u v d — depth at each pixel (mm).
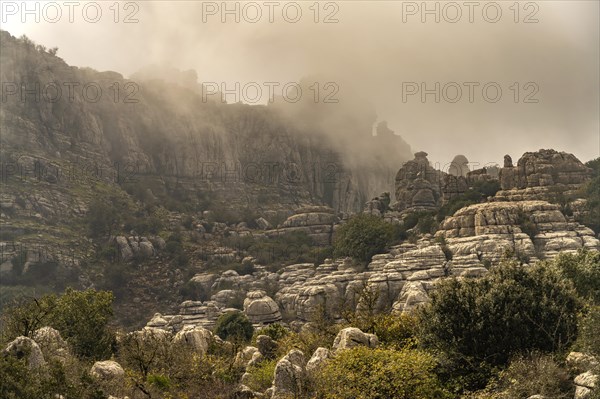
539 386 31531
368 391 33938
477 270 121750
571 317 37375
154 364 42906
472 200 168375
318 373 35812
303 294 128500
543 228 137875
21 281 177125
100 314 54062
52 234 198250
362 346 36750
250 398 38031
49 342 40156
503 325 36906
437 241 142750
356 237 152750
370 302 50125
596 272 53812
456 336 37375
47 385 28953
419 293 103875
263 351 50875
